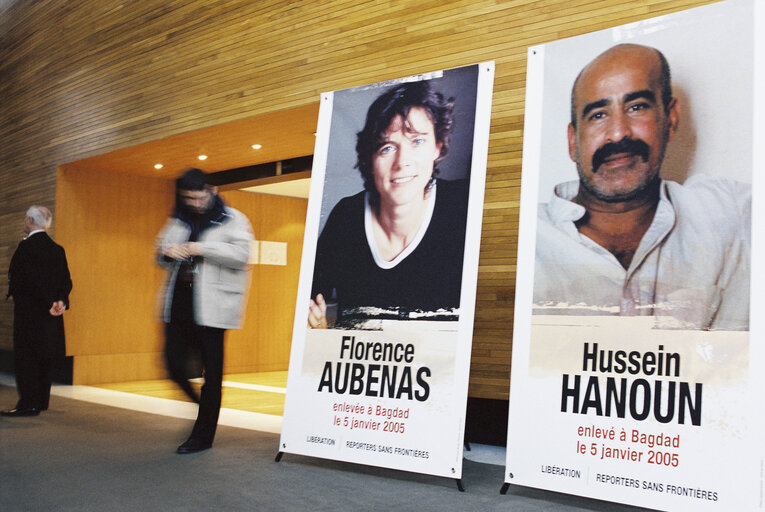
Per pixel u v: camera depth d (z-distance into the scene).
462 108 3.86
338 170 4.19
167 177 9.15
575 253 3.32
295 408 3.91
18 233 9.07
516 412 3.29
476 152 3.75
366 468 3.86
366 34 5.34
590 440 3.09
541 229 3.44
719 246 2.99
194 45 6.61
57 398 6.93
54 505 3.06
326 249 4.09
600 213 3.30
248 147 7.24
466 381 3.44
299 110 5.80
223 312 4.12
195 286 4.10
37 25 8.98
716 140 3.09
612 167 3.32
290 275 11.09
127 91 7.36
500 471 3.88
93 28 7.91
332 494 3.29
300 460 4.02
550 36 4.45
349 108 4.26
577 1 4.36
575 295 3.28
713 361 2.90
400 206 3.91
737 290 2.91
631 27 3.40
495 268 4.63
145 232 9.07
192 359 4.33
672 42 3.28
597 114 3.40
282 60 5.86
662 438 2.94
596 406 3.11
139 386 8.27
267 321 10.77
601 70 3.44
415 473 3.78
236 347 10.38
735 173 3.02
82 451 4.21
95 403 6.56
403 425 3.55
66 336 8.34
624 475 2.98
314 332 3.97
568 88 3.51
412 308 3.69
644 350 3.06
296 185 10.26
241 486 3.40
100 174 8.70
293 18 5.81
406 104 4.05
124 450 4.25
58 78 8.48
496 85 4.67
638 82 3.33
